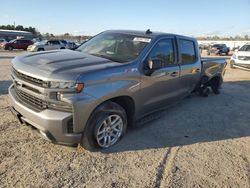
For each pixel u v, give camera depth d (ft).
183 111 21.56
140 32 17.43
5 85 26.71
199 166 13.04
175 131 17.12
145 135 16.02
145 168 12.42
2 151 12.73
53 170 11.60
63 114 11.48
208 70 25.00
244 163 13.71
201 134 17.06
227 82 37.58
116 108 13.56
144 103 15.60
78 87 11.49
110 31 18.48
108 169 12.07
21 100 12.87
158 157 13.52
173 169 12.54
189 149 14.75
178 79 18.52
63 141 11.97
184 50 19.44
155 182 11.43
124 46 15.83
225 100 26.55
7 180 10.66
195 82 21.47
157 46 16.25
